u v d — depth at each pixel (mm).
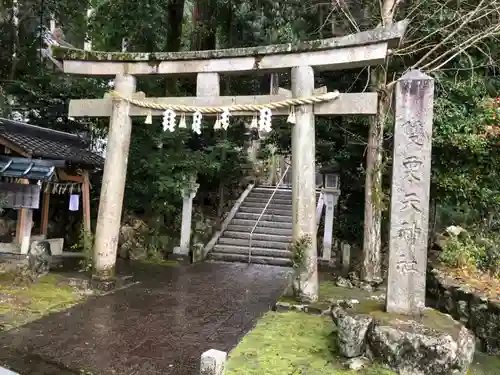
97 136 13867
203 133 14047
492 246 8367
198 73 7195
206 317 6254
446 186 9195
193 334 5477
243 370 4246
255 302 7246
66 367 4293
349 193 12227
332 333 5457
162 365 4445
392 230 4988
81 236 9875
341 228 12180
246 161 15664
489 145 8609
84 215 9820
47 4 13734
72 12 14266
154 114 7406
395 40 6078
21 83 12469
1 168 7840
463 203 9672
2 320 5527
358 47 6250
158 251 11211
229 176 14422
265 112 6594
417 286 4875
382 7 8469
